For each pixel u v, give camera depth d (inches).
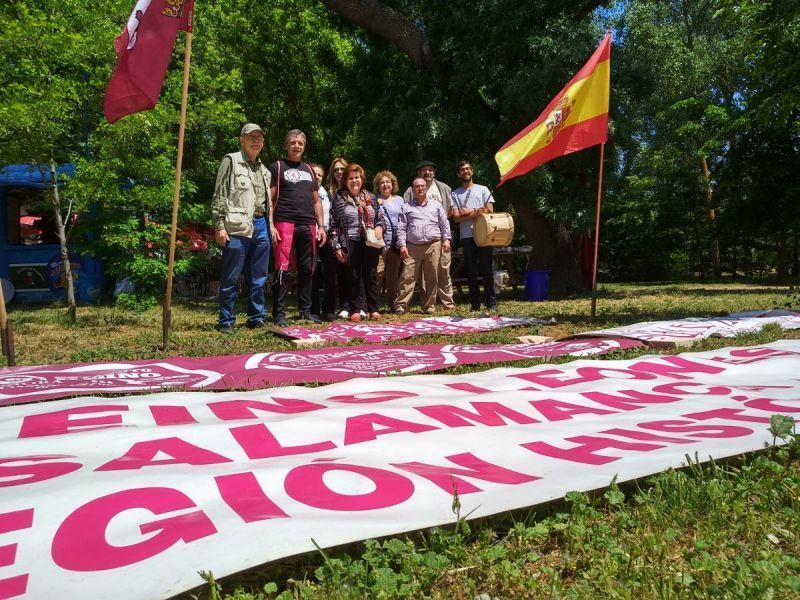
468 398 137.6
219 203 295.6
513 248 631.8
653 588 65.2
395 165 625.9
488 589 67.8
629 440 109.0
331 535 70.6
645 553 73.0
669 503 84.8
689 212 1263.5
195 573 63.3
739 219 984.3
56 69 380.5
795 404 136.8
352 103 658.8
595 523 80.2
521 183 549.0
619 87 573.9
